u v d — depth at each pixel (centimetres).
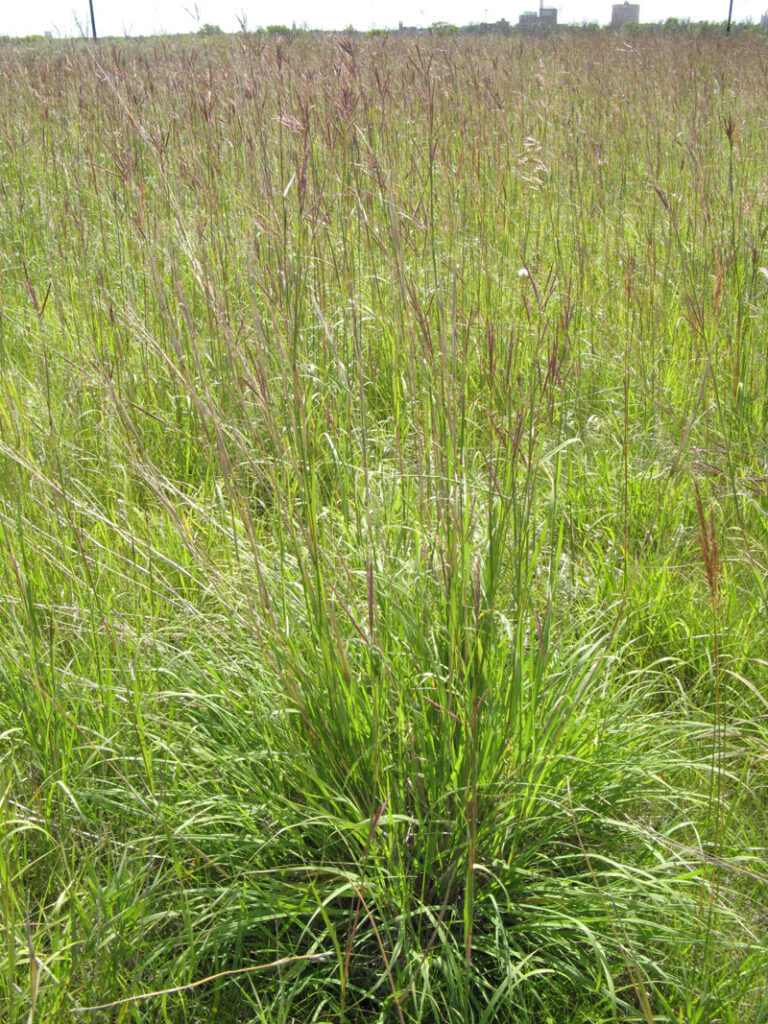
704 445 372
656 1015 187
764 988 185
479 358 339
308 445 245
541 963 199
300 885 201
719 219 511
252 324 367
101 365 342
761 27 1894
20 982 182
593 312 466
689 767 238
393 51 842
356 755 214
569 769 221
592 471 372
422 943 201
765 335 432
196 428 378
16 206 603
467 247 455
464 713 205
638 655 290
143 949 193
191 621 268
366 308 408
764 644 284
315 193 309
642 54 1012
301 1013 192
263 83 495
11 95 845
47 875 214
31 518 298
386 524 274
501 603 235
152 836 201
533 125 730
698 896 204
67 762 231
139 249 434
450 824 202
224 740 236
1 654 251
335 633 208
